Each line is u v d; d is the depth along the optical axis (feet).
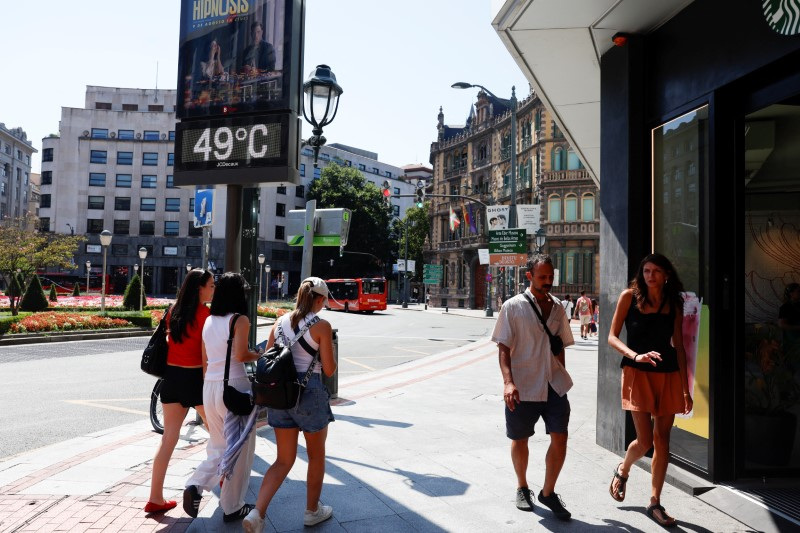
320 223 26.18
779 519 12.36
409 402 26.84
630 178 18.26
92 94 236.02
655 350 12.60
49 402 27.37
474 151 184.96
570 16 17.72
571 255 128.77
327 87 25.77
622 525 12.25
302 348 11.84
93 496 13.74
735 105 15.14
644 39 18.48
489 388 31.35
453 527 12.07
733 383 14.64
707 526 12.26
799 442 15.15
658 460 12.66
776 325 16.31
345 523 12.24
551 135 135.13
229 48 20.49
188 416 22.94
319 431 11.92
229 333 12.42
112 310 92.68
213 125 20.51
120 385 32.50
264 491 11.19
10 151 310.65
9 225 148.97
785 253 16.99
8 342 52.13
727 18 14.65
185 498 11.89
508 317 12.89
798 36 12.30
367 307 149.48
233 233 20.72
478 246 175.01
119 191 228.43
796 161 16.55
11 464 16.46
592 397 28.60
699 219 16.03
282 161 19.51
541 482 15.01
